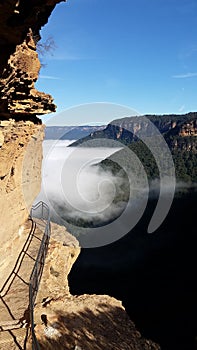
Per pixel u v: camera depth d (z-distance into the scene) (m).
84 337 8.39
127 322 10.45
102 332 9.08
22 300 7.57
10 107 6.32
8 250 8.65
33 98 6.83
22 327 6.56
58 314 8.84
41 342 7.36
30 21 4.15
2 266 8.14
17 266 9.13
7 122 6.57
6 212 8.19
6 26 4.00
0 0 3.48
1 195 7.68
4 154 7.02
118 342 9.06
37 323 7.98
